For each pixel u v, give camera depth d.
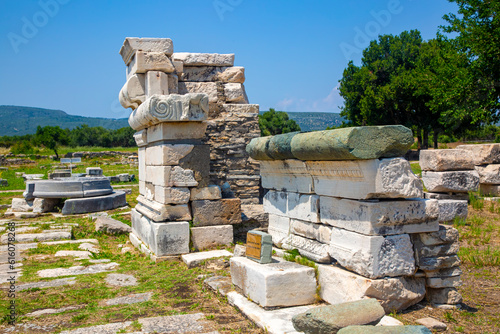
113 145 56.47
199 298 5.13
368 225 4.07
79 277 6.25
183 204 7.28
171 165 7.17
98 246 8.67
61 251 7.99
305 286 4.57
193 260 6.57
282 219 5.75
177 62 8.88
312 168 4.86
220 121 10.20
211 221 7.51
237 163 10.30
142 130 8.27
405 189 4.07
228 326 4.19
